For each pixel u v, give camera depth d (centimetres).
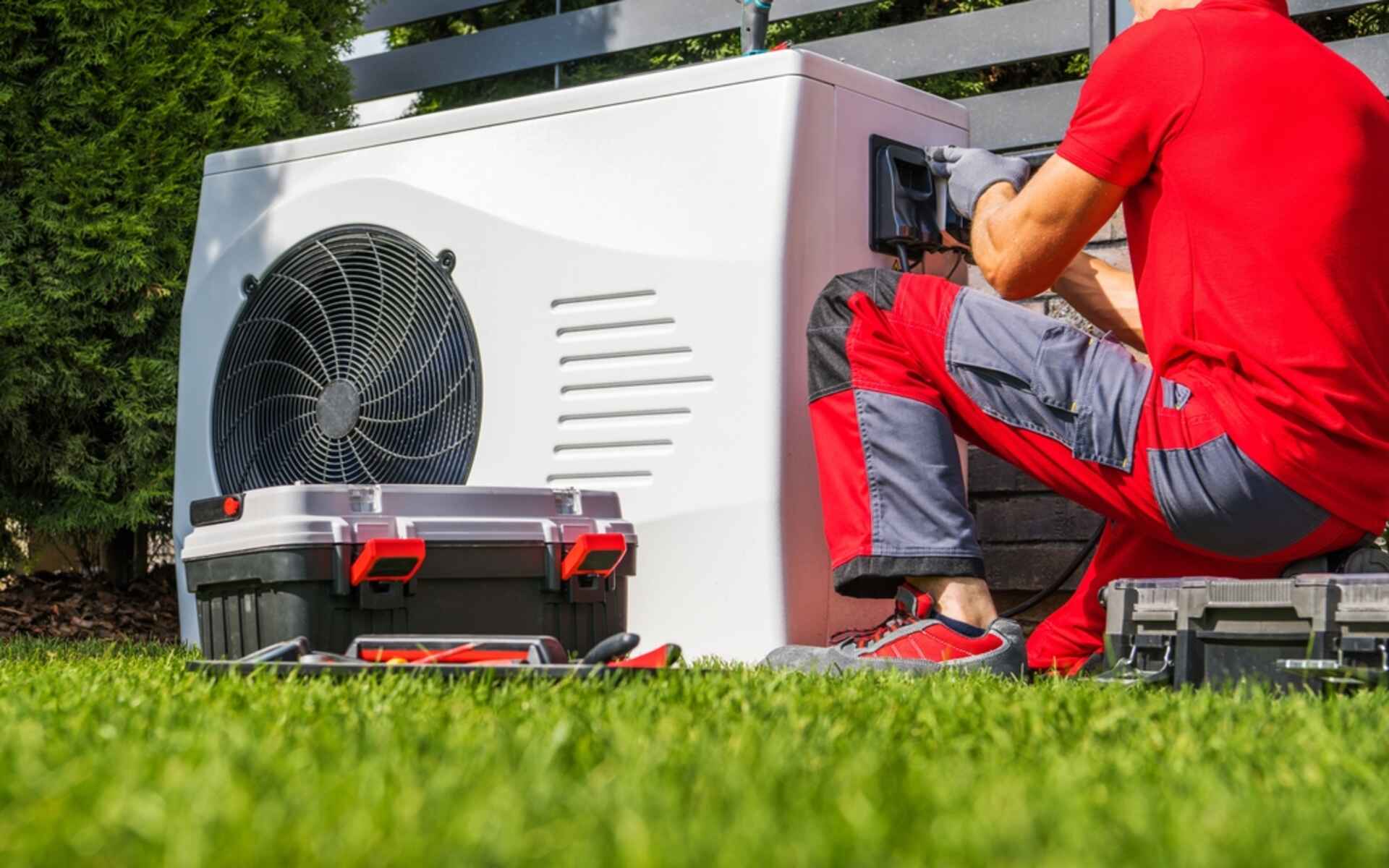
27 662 250
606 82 287
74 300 446
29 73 447
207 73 466
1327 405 199
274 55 479
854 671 210
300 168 331
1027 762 117
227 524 228
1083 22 379
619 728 123
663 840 79
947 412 236
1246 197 205
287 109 489
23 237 441
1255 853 77
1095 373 218
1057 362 220
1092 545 319
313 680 178
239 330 336
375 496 225
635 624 277
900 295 232
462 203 302
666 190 278
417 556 219
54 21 443
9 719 141
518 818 83
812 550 269
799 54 269
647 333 278
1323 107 208
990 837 80
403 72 529
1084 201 220
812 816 88
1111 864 76
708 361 271
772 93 269
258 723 132
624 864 74
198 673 189
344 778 98
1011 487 346
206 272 343
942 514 229
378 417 313
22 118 441
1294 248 202
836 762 113
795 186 267
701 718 139
